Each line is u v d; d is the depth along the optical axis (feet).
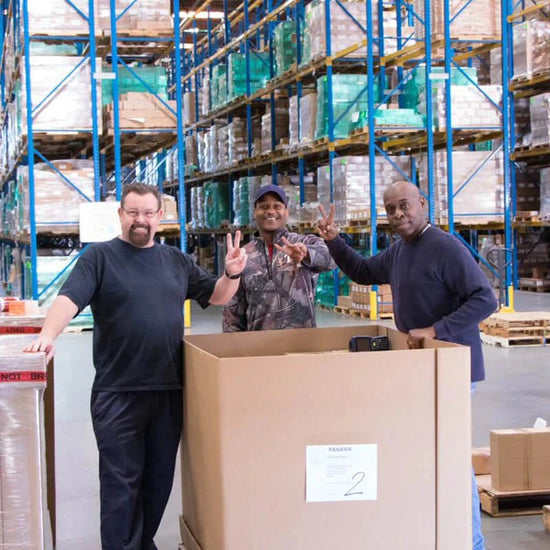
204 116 64.03
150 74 39.24
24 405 8.22
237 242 11.85
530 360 30.30
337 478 8.68
